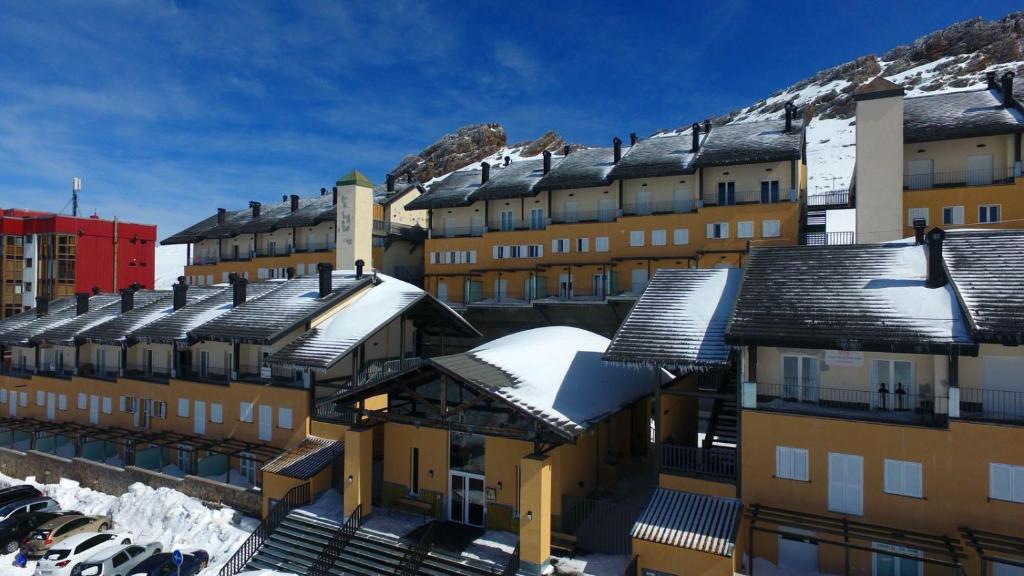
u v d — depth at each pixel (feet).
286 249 206.28
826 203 164.35
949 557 53.42
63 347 134.31
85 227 208.23
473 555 65.31
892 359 61.82
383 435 81.61
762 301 66.64
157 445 100.58
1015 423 52.11
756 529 58.08
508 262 163.94
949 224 116.47
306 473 80.07
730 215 134.41
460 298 170.09
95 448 112.06
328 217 187.52
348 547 69.82
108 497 99.40
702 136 154.81
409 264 194.80
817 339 58.59
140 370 119.44
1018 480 51.80
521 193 158.92
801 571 58.90
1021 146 111.86
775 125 144.05
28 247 207.82
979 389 57.82
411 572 64.13
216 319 105.29
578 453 72.02
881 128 114.32
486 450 71.56
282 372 96.22
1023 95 120.37
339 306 102.06
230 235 214.48
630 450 87.45
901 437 55.93
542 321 155.43
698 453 66.28
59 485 106.52
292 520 76.43
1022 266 61.36
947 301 59.47
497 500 70.64
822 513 58.70
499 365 73.46
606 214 152.46
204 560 74.90
